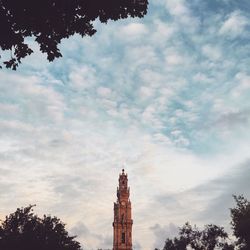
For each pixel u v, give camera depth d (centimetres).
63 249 5184
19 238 4912
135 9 1681
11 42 1623
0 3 1551
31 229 5100
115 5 1642
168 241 10894
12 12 1568
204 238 10588
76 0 1602
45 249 4994
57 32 1658
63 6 1592
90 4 1609
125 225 14062
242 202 7500
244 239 7444
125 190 14638
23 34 1633
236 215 7394
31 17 1594
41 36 1655
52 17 1612
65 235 5319
